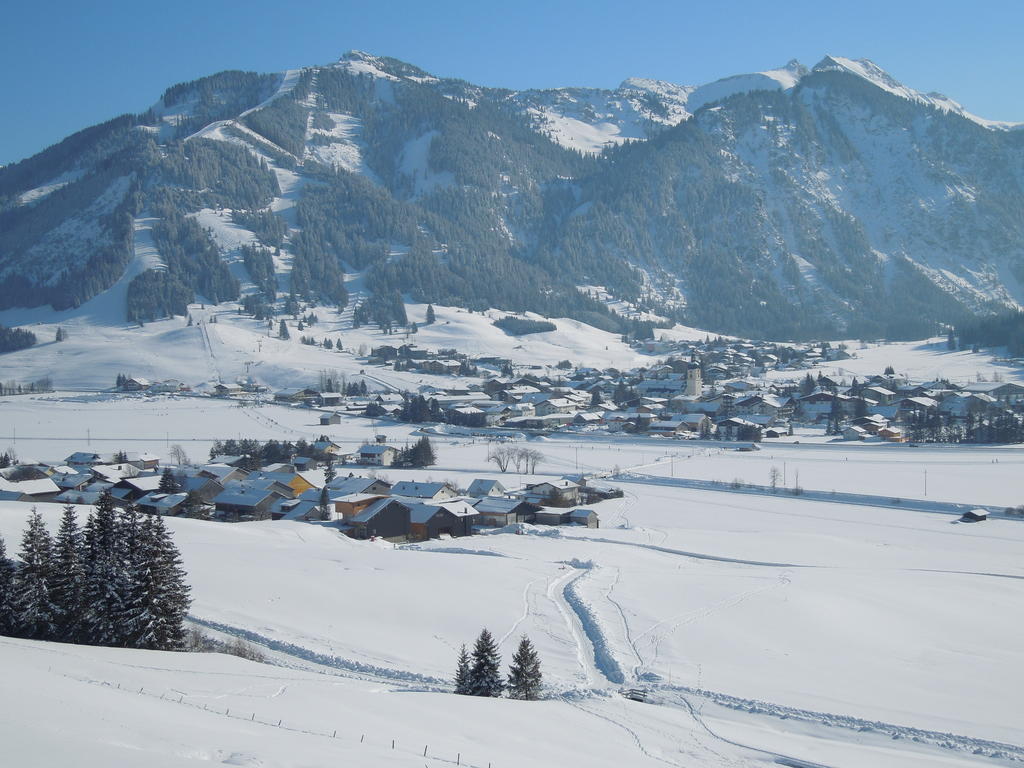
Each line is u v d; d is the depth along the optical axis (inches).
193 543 2551.7
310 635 1700.3
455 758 970.1
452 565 2412.6
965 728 1311.5
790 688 1491.1
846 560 2711.6
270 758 834.8
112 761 744.3
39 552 1587.1
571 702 1387.8
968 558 2758.4
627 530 3221.0
